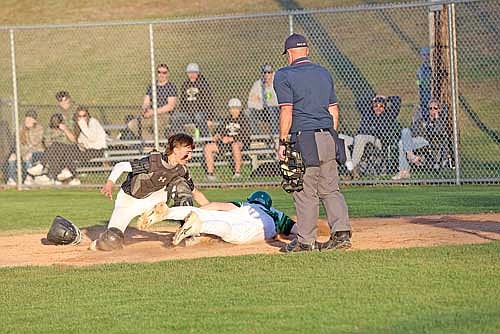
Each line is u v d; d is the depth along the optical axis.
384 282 18.59
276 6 81.62
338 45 72.25
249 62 70.69
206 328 15.54
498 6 71.69
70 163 47.97
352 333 14.80
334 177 23.11
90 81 72.44
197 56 74.12
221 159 45.84
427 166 42.75
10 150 49.25
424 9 74.94
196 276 20.25
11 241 28.31
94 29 82.94
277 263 21.28
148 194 25.02
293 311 16.48
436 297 17.05
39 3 90.81
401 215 31.30
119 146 49.47
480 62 66.12
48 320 16.73
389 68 66.81
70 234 26.75
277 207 36.25
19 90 72.88
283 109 22.66
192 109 46.84
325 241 25.08
